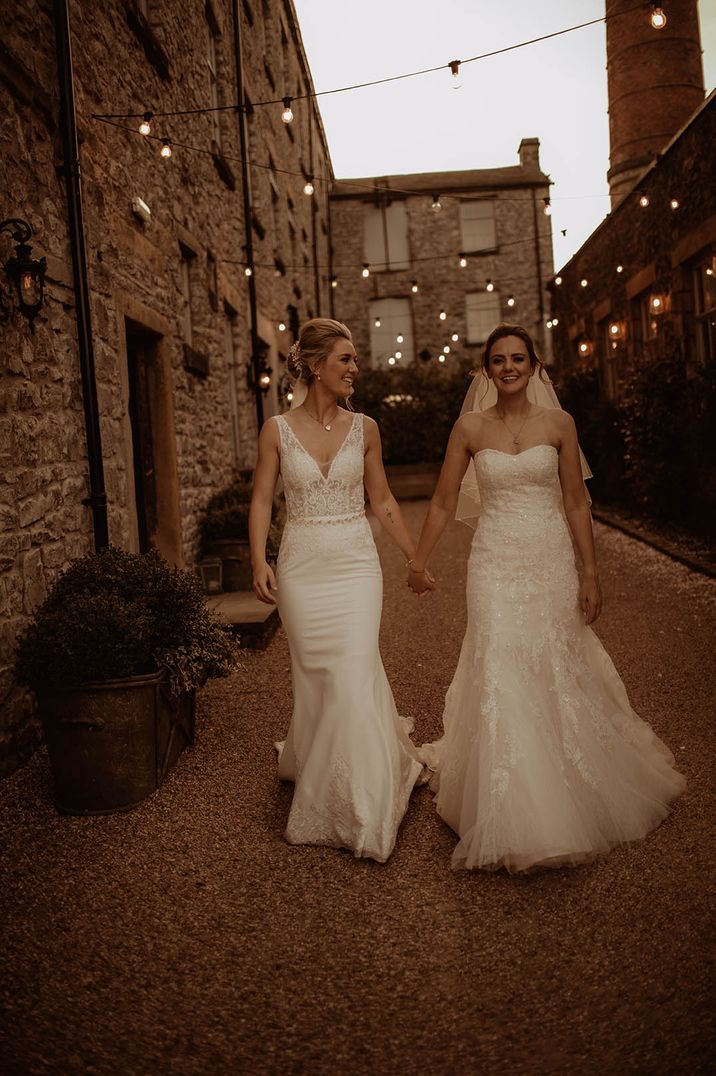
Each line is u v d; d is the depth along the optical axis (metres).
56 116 4.35
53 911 2.45
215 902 2.49
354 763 2.79
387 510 3.24
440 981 2.10
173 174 6.91
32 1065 1.83
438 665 4.88
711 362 7.68
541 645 2.82
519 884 2.54
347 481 2.99
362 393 18.97
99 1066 1.83
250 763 3.54
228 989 2.09
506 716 2.71
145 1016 2.00
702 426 7.99
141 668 3.25
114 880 2.62
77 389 4.52
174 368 6.72
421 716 4.07
